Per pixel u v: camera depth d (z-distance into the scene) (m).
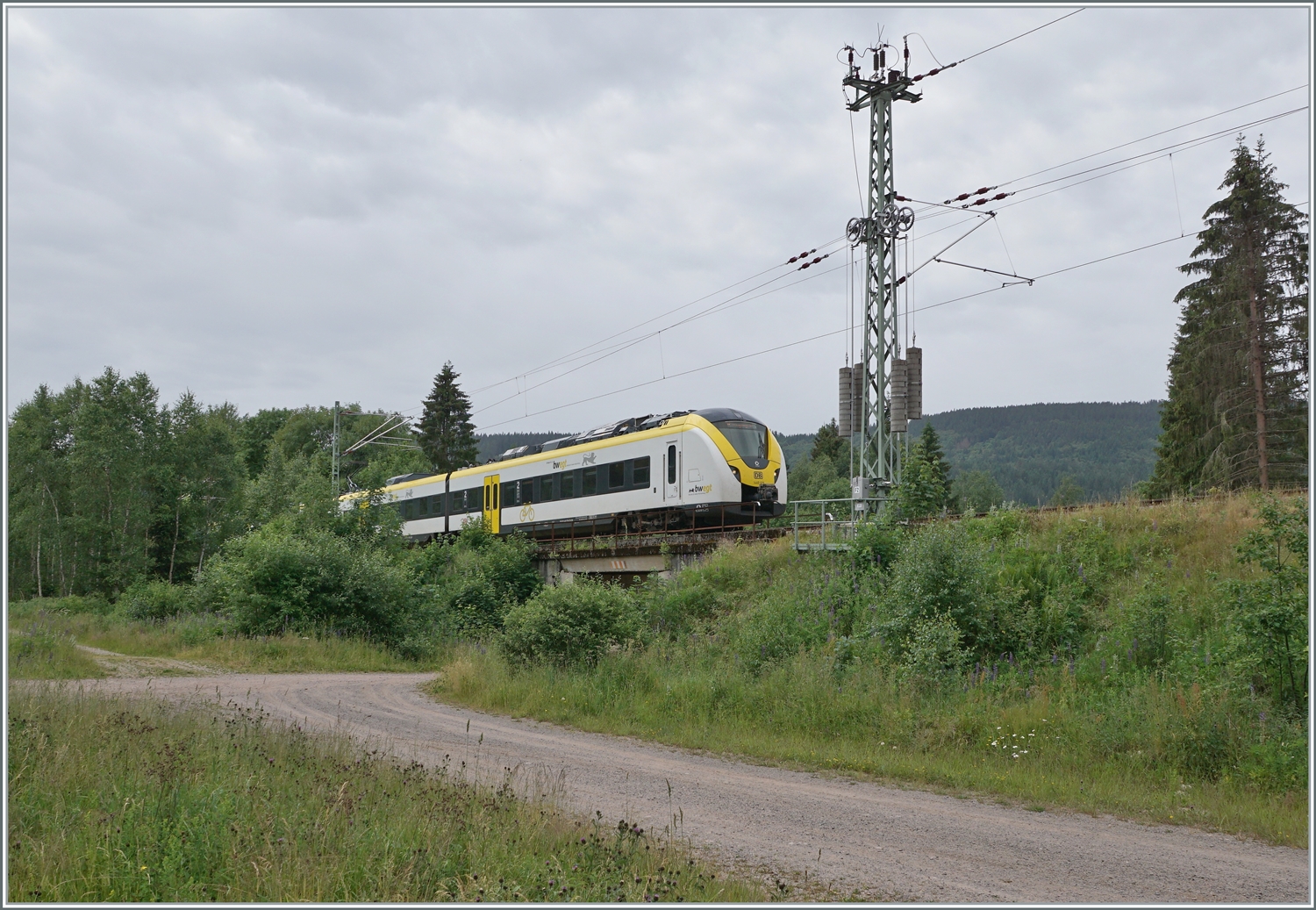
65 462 51.91
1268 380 34.22
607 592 19.70
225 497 55.00
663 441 28.89
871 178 19.48
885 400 19.44
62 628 26.19
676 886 6.19
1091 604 15.55
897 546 18.33
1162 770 10.38
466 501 40.94
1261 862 7.49
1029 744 11.43
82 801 7.24
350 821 6.98
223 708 13.84
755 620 18.83
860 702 13.29
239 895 5.64
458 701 16.98
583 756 11.74
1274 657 11.38
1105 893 6.57
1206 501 18.14
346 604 26.31
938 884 6.74
